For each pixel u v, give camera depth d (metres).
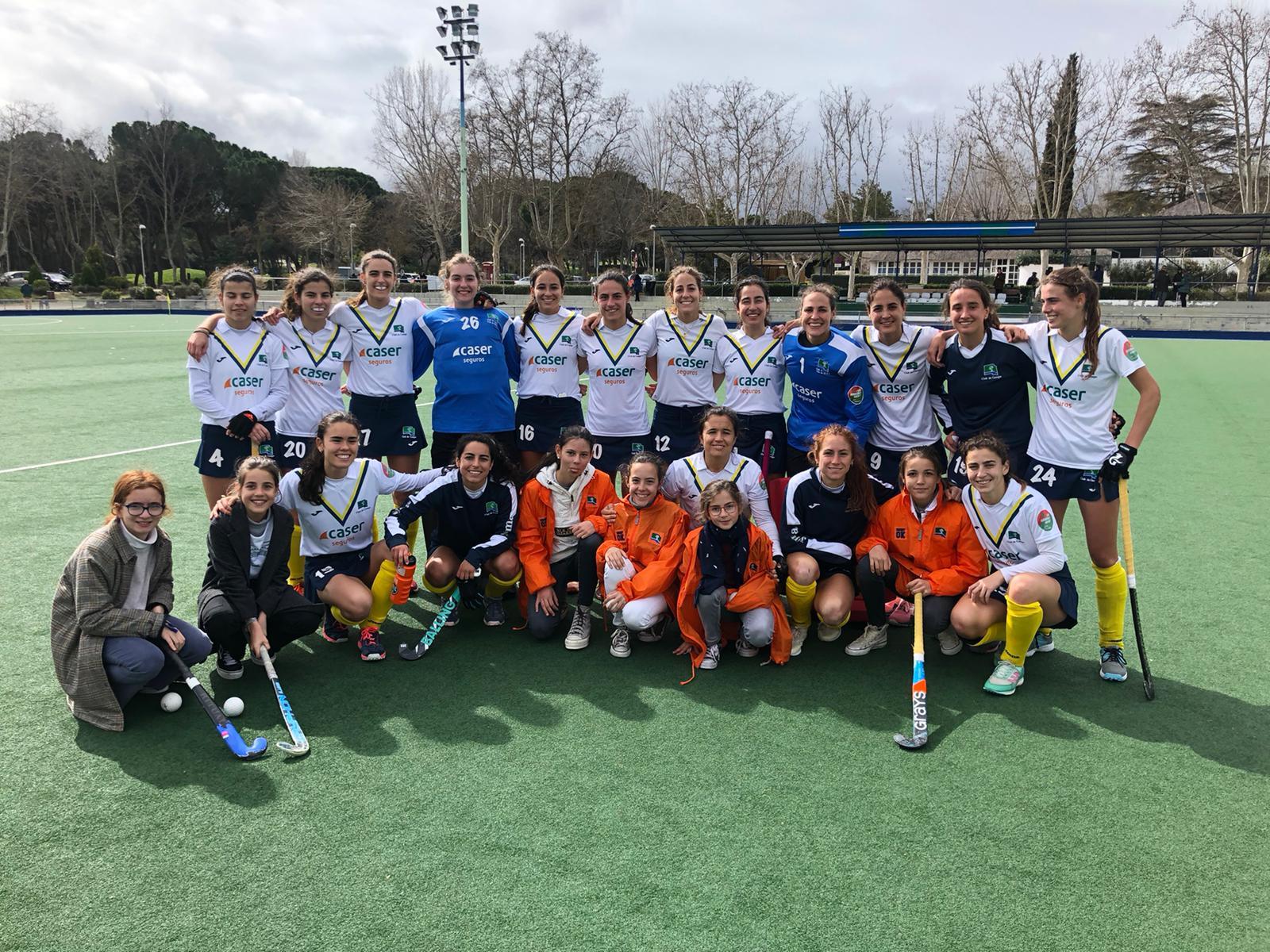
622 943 2.33
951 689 3.94
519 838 2.79
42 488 7.22
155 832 2.81
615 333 5.53
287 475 4.33
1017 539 3.99
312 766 3.22
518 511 4.61
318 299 5.12
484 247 57.09
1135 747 3.41
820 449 4.23
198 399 4.98
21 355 17.86
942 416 4.91
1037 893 2.55
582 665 4.20
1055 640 4.55
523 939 2.35
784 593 4.44
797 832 2.83
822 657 4.33
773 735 3.49
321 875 2.61
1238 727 3.57
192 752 3.32
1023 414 4.50
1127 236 29.39
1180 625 4.63
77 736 3.42
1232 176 41.81
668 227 31.23
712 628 4.09
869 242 32.00
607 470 5.70
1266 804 3.02
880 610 4.25
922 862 2.68
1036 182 39.69
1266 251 36.69
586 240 56.81
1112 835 2.83
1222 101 39.19
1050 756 3.33
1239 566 5.54
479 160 46.97
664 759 3.29
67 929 2.38
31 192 58.28
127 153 62.38
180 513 6.55
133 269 65.81
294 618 3.98
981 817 2.92
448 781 3.12
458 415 5.33
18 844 2.74
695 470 4.55
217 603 3.80
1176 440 9.66
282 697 3.52
